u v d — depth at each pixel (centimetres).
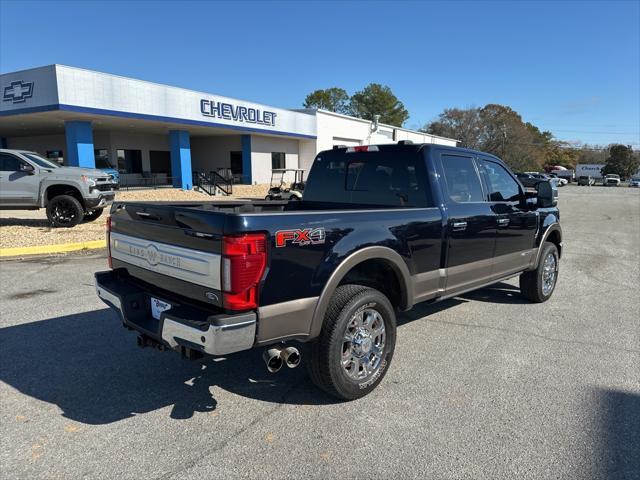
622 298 624
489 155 502
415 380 372
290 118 3144
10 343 439
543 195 530
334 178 491
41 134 3120
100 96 1948
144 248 332
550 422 311
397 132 4419
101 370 385
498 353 429
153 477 253
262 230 272
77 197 1198
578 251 1021
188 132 2792
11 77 1909
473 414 321
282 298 285
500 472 259
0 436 290
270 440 288
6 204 1166
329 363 317
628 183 8250
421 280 388
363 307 329
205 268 277
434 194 409
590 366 402
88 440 287
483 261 463
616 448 282
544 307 578
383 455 274
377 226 344
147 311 337
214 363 402
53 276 702
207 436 293
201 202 443
